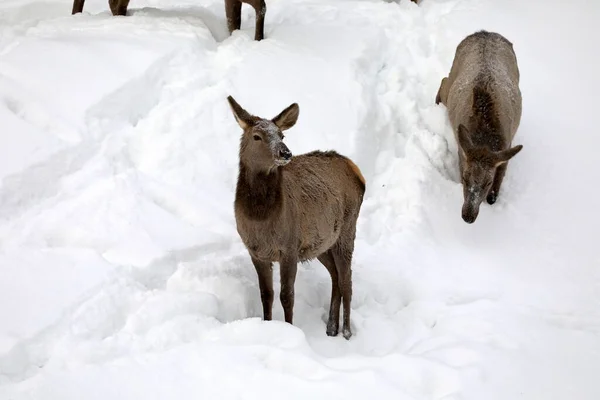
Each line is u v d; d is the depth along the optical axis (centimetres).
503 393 1134
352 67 2117
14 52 1912
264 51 2144
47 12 2520
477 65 1950
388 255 1717
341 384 1098
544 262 1720
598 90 2192
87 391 1062
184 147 1772
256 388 1085
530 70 2297
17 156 1538
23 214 1477
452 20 2527
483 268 1708
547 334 1364
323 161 1466
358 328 1459
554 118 2109
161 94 1894
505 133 1845
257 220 1280
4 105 1681
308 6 2614
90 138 1678
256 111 1928
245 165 1276
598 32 2445
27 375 1117
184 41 2070
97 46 1966
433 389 1145
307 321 1490
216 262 1503
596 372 1220
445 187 1914
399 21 2550
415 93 2197
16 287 1271
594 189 1884
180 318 1280
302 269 1638
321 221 1397
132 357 1160
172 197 1655
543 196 1897
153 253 1439
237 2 2297
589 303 1553
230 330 1249
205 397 1066
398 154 2034
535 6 2620
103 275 1335
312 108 1964
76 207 1523
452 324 1424
